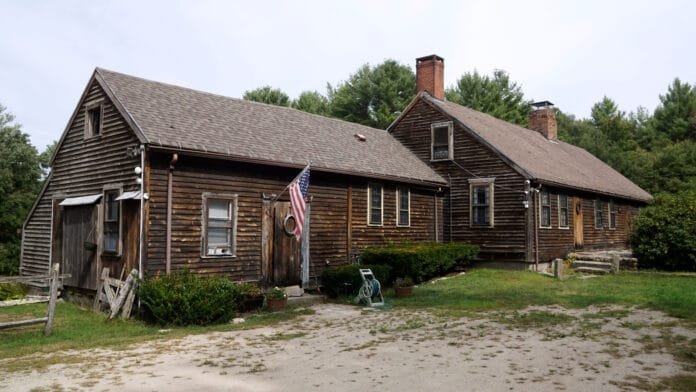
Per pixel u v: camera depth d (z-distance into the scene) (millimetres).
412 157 24375
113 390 7129
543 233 22688
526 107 55156
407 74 49781
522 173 21781
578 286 17156
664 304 13133
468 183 23406
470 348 9203
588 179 27344
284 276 16547
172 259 13688
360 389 6938
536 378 7309
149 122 14133
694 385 6914
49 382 7582
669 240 21047
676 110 58281
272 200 16281
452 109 25578
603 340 9617
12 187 29469
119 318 12703
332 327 11586
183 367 8289
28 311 14383
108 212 14695
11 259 27766
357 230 19250
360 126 25031
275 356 8930
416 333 10656
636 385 6941
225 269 14883
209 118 16625
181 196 14023
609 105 69000
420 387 6973
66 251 16141
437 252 19203
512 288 17125
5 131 30406
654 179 41094
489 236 22656
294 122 20641
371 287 14820
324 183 18141
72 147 16609
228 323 12352
